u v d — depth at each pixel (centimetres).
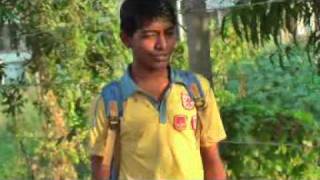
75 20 482
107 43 477
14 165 506
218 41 530
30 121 503
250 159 397
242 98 499
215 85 523
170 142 254
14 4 477
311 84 507
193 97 258
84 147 480
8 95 470
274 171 398
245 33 368
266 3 356
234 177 398
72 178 493
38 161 500
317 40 368
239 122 398
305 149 401
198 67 369
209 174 272
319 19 362
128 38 256
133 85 254
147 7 249
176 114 255
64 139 487
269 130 401
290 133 401
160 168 254
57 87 471
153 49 250
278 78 517
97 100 260
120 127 256
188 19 370
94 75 474
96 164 262
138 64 255
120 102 255
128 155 257
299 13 360
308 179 402
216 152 269
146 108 254
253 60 531
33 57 472
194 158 258
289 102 495
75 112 477
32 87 491
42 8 479
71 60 472
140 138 255
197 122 261
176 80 257
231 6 365
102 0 493
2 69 464
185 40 439
